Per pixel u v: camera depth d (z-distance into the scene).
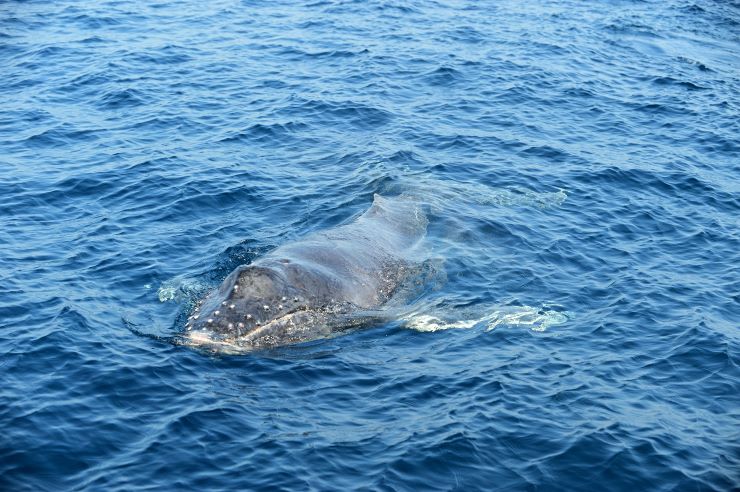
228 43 34.25
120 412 14.27
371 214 20.39
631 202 22.97
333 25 36.72
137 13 37.81
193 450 13.48
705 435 14.31
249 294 16.44
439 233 20.50
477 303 17.97
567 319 17.56
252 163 24.27
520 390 15.22
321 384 15.23
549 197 22.97
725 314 17.97
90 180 22.86
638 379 15.74
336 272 17.58
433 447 13.68
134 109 27.88
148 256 19.19
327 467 13.22
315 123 27.20
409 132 26.80
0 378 14.95
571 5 42.81
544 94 30.62
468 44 35.28
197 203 21.73
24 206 21.44
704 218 22.34
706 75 34.25
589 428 14.29
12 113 27.50
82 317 16.81
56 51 33.12
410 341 16.64
